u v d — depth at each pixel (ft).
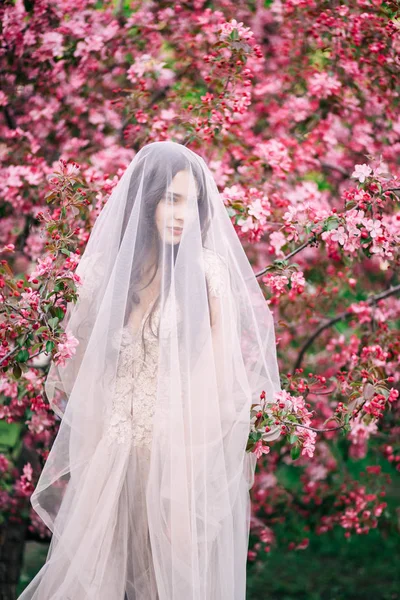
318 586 17.13
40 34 12.02
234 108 10.37
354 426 11.69
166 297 7.89
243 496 8.25
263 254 13.23
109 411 7.85
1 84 12.26
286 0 11.91
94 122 12.51
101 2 12.33
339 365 12.67
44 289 8.33
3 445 12.89
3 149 11.96
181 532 7.60
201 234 8.29
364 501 12.85
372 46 11.48
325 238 9.13
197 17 12.13
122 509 7.86
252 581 17.43
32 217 12.00
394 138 12.84
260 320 8.50
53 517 8.36
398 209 11.46
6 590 12.95
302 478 13.93
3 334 8.52
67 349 8.01
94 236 8.48
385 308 12.70
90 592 7.57
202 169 8.41
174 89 12.42
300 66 12.78
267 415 8.07
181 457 7.64
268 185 11.53
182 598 7.50
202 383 7.77
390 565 18.71
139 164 8.36
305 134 12.55
